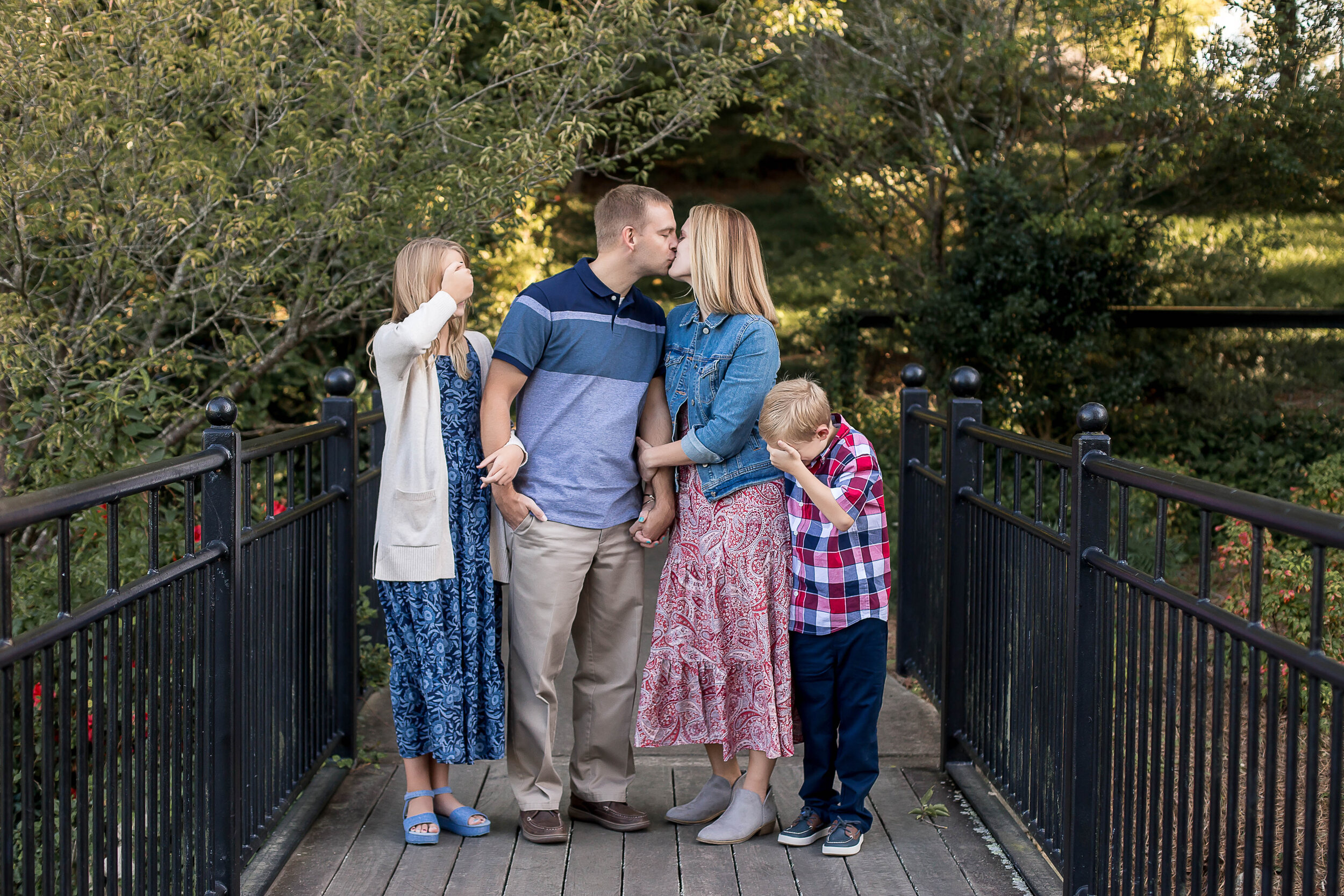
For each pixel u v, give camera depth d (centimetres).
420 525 271
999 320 850
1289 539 579
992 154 901
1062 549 261
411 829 290
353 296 654
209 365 688
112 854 195
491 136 623
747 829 292
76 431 444
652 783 336
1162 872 208
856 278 1044
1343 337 905
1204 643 193
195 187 555
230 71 539
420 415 270
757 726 282
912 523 446
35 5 479
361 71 598
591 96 649
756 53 777
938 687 399
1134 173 859
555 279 280
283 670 294
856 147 992
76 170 500
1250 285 912
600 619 296
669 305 1265
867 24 926
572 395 280
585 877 273
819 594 280
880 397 1040
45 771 169
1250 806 177
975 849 292
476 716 281
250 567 264
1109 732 237
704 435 273
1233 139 836
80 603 380
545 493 282
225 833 241
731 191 1602
